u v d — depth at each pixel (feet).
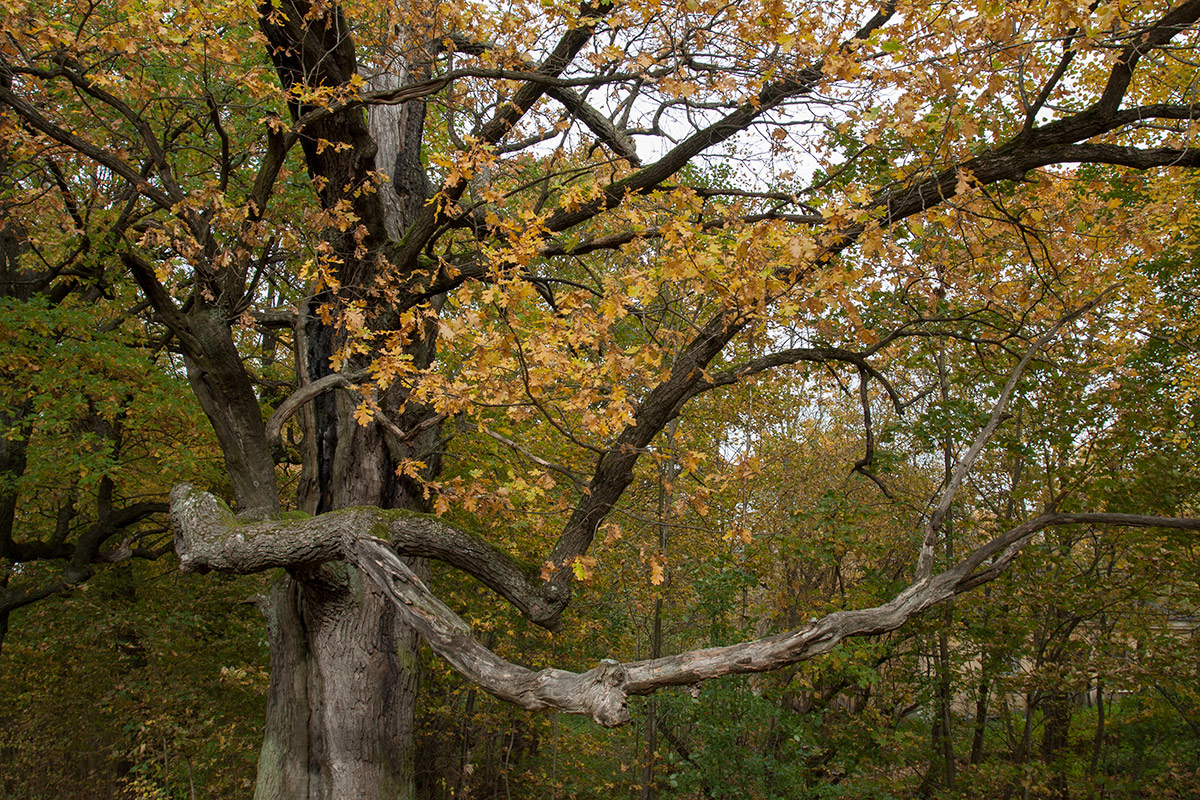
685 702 27.89
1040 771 26.27
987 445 26.68
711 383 16.43
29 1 12.77
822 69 11.79
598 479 15.44
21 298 30.66
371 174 16.61
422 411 18.97
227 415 15.70
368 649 17.49
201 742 31.04
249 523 13.75
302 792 16.96
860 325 11.82
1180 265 29.27
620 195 17.13
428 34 16.38
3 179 22.53
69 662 32.89
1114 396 23.85
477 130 18.80
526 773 39.78
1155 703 28.07
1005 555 12.25
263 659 37.09
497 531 29.68
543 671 9.79
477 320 10.04
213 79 21.68
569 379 10.93
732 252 11.00
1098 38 11.88
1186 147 14.52
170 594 37.01
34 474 26.76
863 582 29.76
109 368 25.82
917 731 34.58
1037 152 15.21
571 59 17.17
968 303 23.35
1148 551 24.90
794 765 26.50
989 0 10.78
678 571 30.66
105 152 15.03
